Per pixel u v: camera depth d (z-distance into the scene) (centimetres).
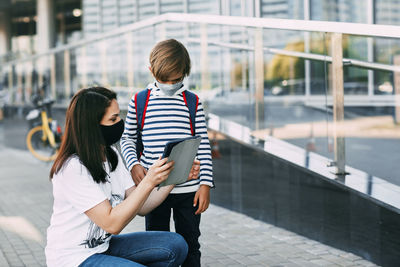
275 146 536
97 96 242
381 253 378
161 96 296
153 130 295
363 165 461
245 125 577
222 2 770
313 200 456
